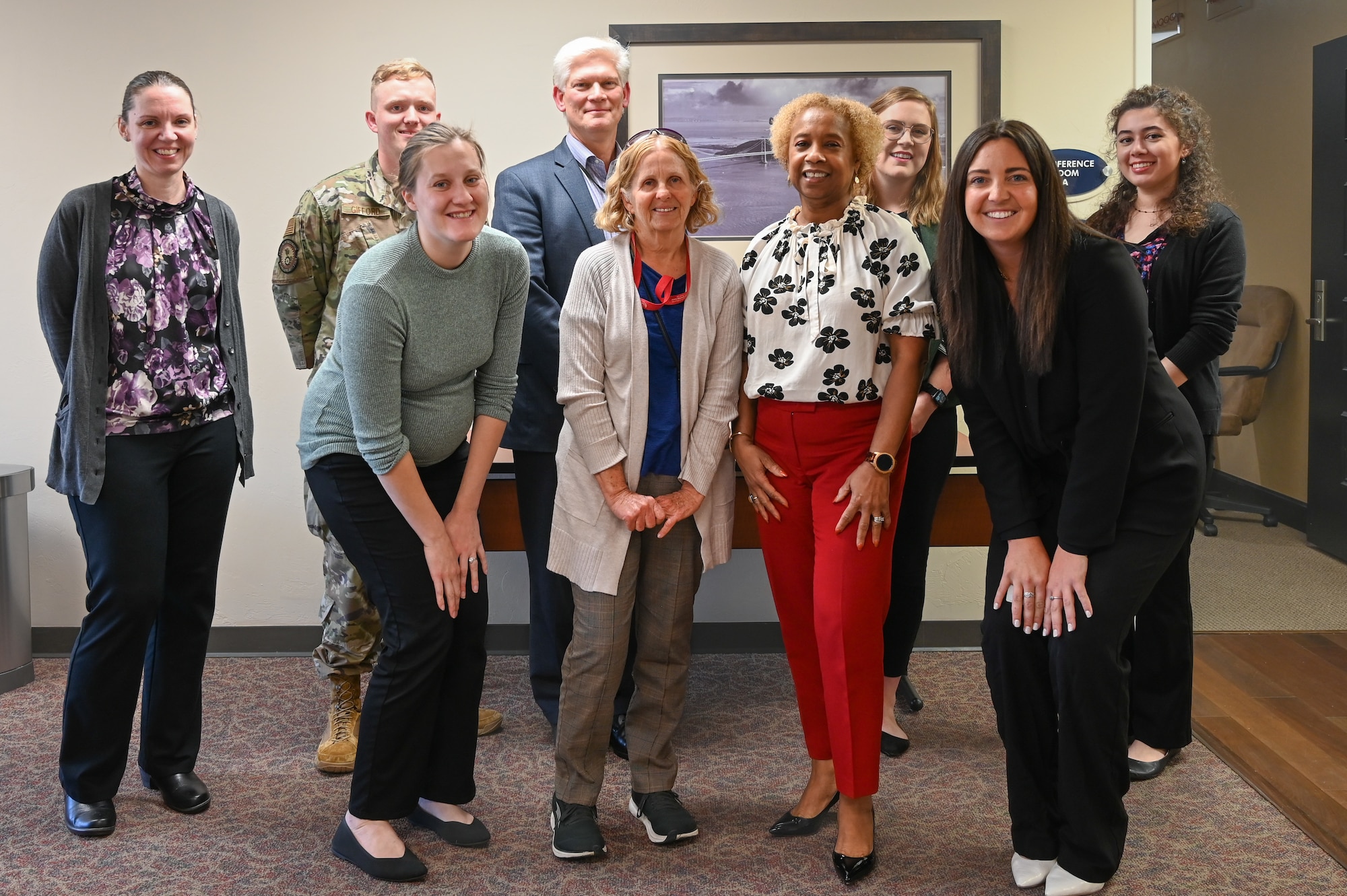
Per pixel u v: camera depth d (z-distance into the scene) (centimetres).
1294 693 344
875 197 292
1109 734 215
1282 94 561
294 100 362
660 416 237
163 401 249
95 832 248
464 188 207
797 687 248
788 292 230
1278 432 575
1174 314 274
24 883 229
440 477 238
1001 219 205
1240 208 601
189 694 264
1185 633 276
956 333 217
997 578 231
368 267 213
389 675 228
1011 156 204
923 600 303
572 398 234
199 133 363
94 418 241
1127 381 204
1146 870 232
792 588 241
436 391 225
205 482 259
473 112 364
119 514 243
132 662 249
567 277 283
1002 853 241
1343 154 487
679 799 265
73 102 360
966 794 270
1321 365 508
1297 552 518
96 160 363
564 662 244
